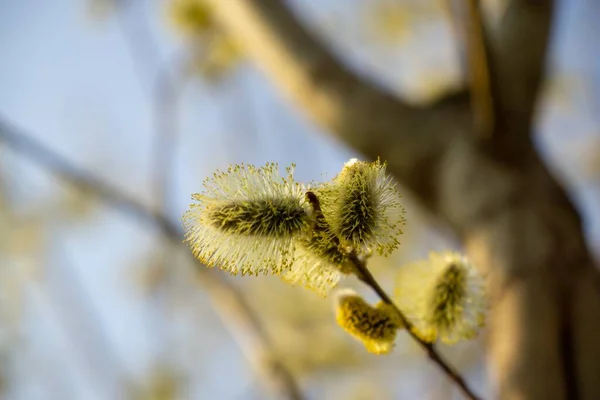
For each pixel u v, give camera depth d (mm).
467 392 527
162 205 1003
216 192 516
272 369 771
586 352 626
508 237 662
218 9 954
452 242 818
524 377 618
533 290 640
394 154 764
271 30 868
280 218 508
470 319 531
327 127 826
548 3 731
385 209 510
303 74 835
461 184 697
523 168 686
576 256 657
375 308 522
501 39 729
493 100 677
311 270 515
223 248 510
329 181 514
